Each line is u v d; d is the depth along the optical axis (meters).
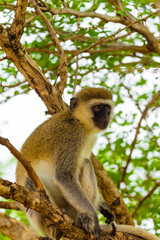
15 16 8.05
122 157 11.52
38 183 6.13
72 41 11.34
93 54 11.41
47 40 11.11
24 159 5.86
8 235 5.30
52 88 9.07
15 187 5.79
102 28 9.75
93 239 7.11
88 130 8.88
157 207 10.43
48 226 7.58
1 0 10.43
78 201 7.74
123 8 9.95
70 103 8.84
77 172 8.24
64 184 7.92
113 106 9.43
